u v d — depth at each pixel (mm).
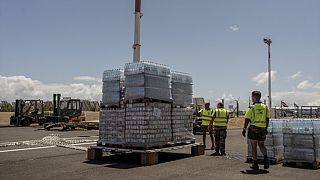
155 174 8836
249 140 10023
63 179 8234
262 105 9703
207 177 8469
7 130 30078
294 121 10133
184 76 12445
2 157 11914
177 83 12078
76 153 13039
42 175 8711
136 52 15289
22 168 9703
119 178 8344
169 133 11453
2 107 66125
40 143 16719
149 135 10578
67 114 35156
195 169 9555
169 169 9547
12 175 8711
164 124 11250
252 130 9609
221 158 11758
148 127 10555
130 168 9695
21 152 13312
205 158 11758
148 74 10680
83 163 10586
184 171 9250
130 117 10859
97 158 11516
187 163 10617
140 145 10523
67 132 27797
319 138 10016
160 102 11148
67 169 9539
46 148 14766
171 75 11852
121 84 11367
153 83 10820
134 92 10727
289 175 8727
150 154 10250
